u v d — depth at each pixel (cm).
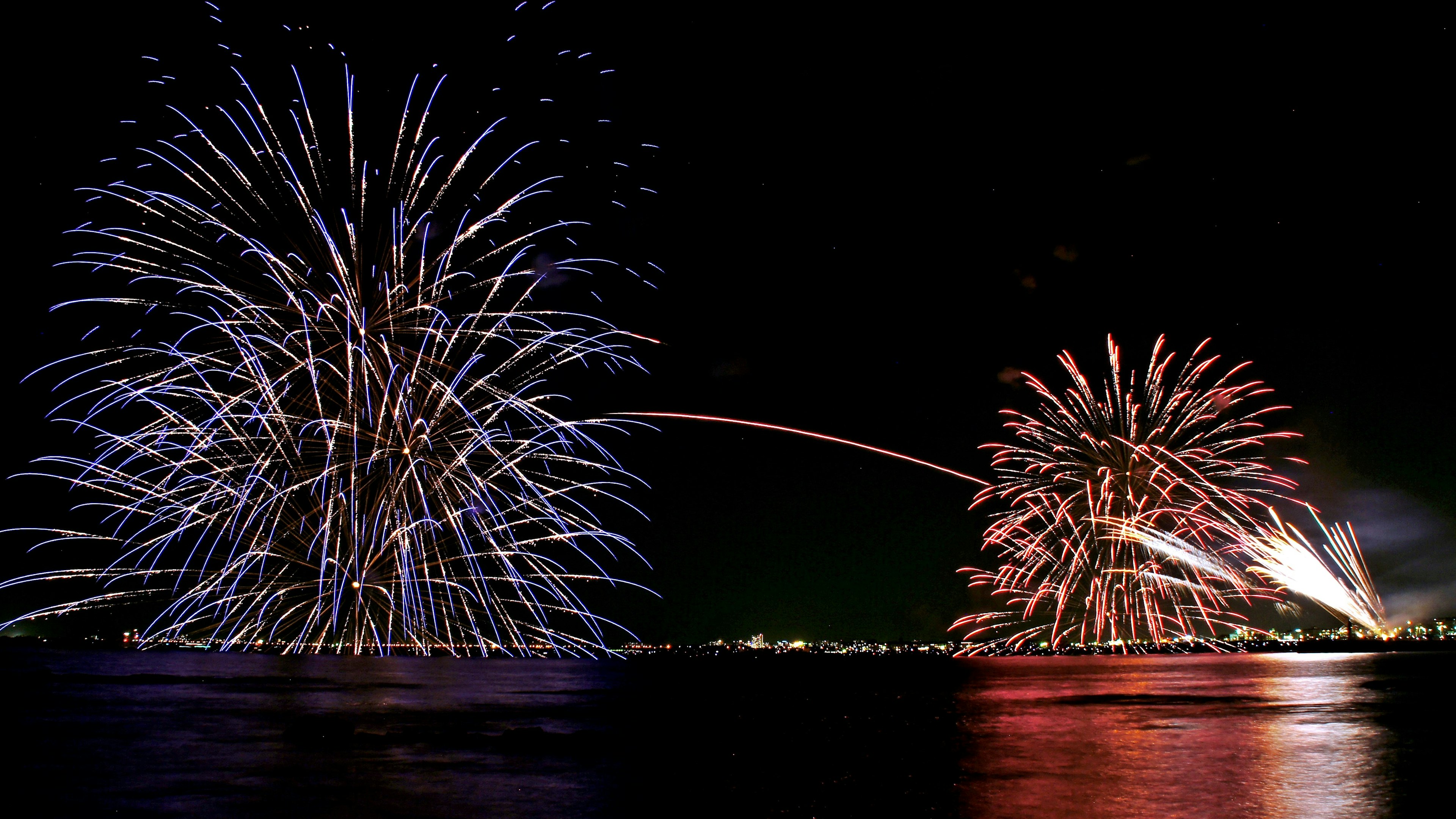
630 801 1411
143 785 1525
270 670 5347
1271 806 1330
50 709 2798
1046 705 3447
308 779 1593
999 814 1284
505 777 1647
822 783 1584
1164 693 4059
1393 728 2427
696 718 2959
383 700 3388
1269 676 5678
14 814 1288
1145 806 1336
